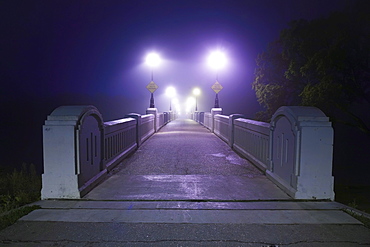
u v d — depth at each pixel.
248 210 4.58
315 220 4.18
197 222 4.09
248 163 8.81
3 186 7.28
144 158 9.58
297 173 5.17
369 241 3.55
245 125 9.79
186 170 7.87
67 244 3.46
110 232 3.78
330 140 5.07
